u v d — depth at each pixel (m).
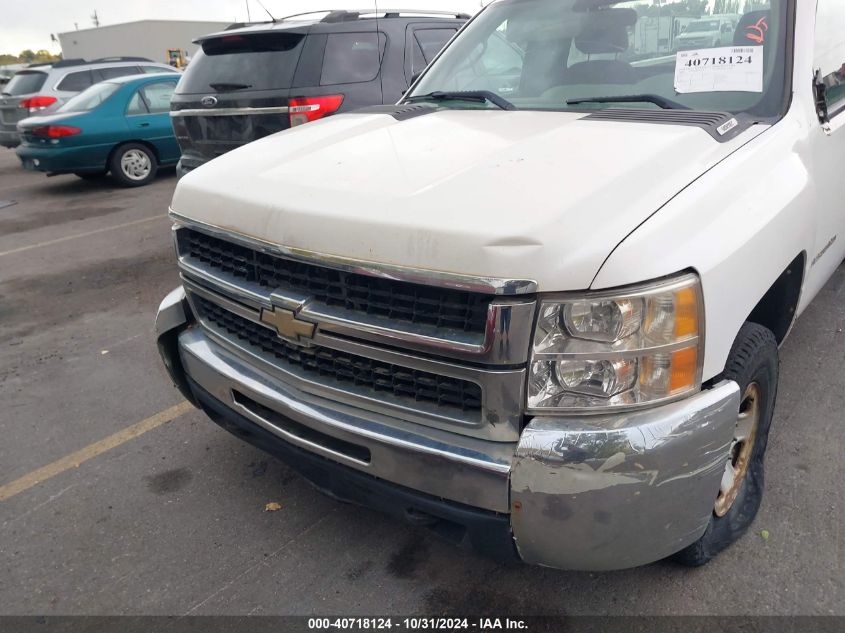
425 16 6.34
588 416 1.81
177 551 2.74
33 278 6.24
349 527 2.84
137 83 10.34
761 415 2.57
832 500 2.82
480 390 1.86
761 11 2.82
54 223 8.38
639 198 1.88
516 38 3.33
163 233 7.66
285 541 2.77
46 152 9.80
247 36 5.77
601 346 1.76
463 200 1.91
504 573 2.55
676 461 1.80
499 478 1.82
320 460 2.26
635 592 2.43
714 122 2.36
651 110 2.56
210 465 3.29
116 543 2.79
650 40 2.97
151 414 3.78
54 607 2.49
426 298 1.87
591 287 1.71
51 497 3.10
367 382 2.10
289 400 2.26
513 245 1.72
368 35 5.80
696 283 1.81
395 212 1.92
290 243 2.08
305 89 5.55
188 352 2.71
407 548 2.71
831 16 3.16
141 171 10.52
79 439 3.56
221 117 6.02
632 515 1.82
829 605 2.34
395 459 2.01
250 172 2.48
